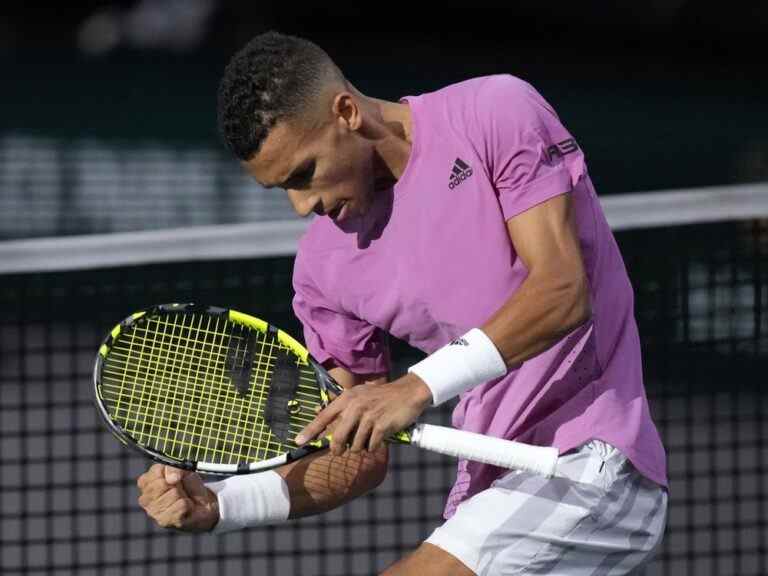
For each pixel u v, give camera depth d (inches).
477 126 283.1
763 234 594.6
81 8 1876.2
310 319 315.9
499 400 299.1
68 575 561.6
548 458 280.4
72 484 558.6
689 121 1422.2
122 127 1352.1
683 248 608.7
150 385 328.5
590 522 290.7
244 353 319.0
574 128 1419.8
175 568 566.9
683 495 636.7
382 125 283.4
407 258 290.4
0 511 627.2
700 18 1851.6
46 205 1045.2
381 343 319.6
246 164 276.4
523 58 1891.0
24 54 1764.3
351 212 282.0
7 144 1268.5
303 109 269.4
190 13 1829.5
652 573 561.9
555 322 273.9
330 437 295.4
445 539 294.4
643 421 296.7
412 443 283.1
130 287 741.3
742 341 585.0
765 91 1612.9
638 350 304.7
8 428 719.7
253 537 605.3
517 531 291.3
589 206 293.7
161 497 300.0
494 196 283.9
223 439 316.5
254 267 678.5
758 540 594.9
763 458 662.5
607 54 1872.5
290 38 274.8
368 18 1932.8
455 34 1936.5
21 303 722.2
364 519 620.4
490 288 287.6
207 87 1583.4
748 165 1181.7
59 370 780.0
